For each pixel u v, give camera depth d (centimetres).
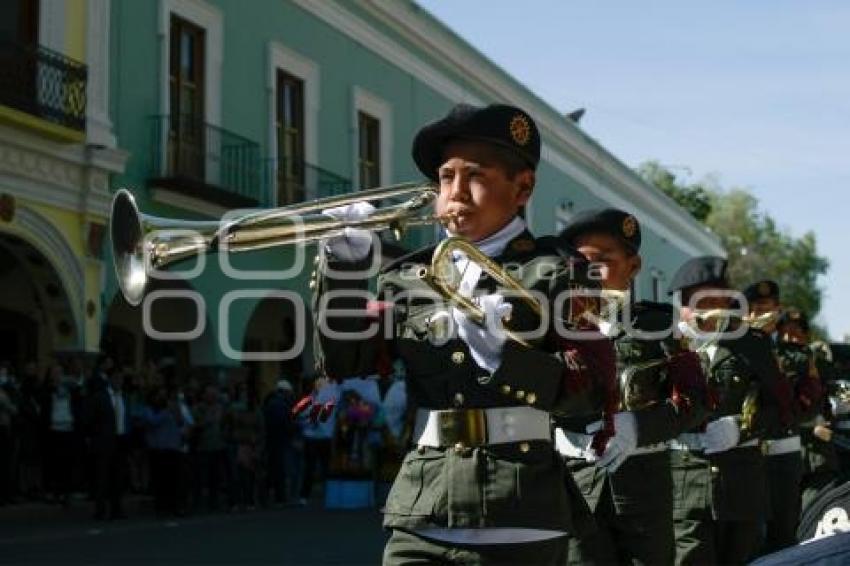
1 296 1886
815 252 6450
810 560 218
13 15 1652
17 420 1527
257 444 1798
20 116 1570
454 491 349
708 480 666
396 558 358
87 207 1733
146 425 1642
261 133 2177
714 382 681
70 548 1230
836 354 1127
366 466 1803
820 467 934
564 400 349
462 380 354
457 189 363
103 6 1780
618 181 4006
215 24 2050
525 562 347
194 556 1177
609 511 564
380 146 2603
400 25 2662
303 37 2319
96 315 1745
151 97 1888
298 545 1285
